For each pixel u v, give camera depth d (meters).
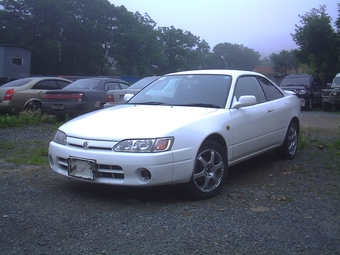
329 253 3.48
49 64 42.12
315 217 4.32
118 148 4.48
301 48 30.75
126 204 4.69
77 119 5.34
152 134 4.50
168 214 4.36
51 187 5.31
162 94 5.99
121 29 44.31
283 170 6.40
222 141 5.24
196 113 5.11
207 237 3.76
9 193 5.02
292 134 7.20
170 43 49.16
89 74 43.72
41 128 10.96
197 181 4.90
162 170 4.44
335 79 20.66
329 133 10.70
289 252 3.48
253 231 3.91
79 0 43.31
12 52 25.50
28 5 42.78
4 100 12.63
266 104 6.33
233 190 5.30
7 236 3.76
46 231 3.88
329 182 5.71
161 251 3.47
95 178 4.58
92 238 3.73
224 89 5.74
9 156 7.23
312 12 30.70
